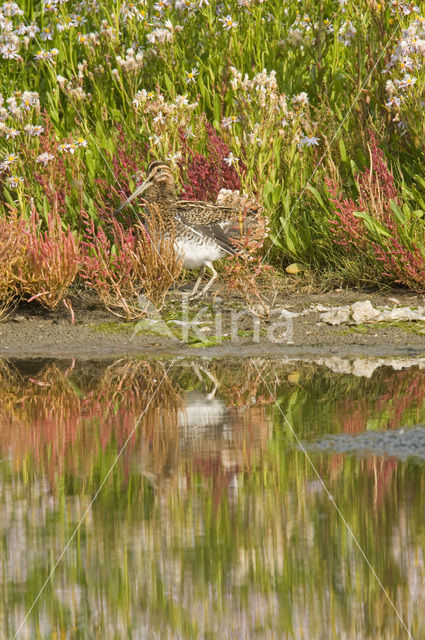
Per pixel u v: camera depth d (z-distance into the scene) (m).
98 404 8.36
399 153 14.03
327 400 8.22
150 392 8.80
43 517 5.38
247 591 4.46
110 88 15.65
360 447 6.64
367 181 13.52
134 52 15.57
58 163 13.92
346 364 9.90
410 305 12.34
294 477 5.98
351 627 4.17
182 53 15.73
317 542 4.94
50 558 4.82
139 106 13.84
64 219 13.88
